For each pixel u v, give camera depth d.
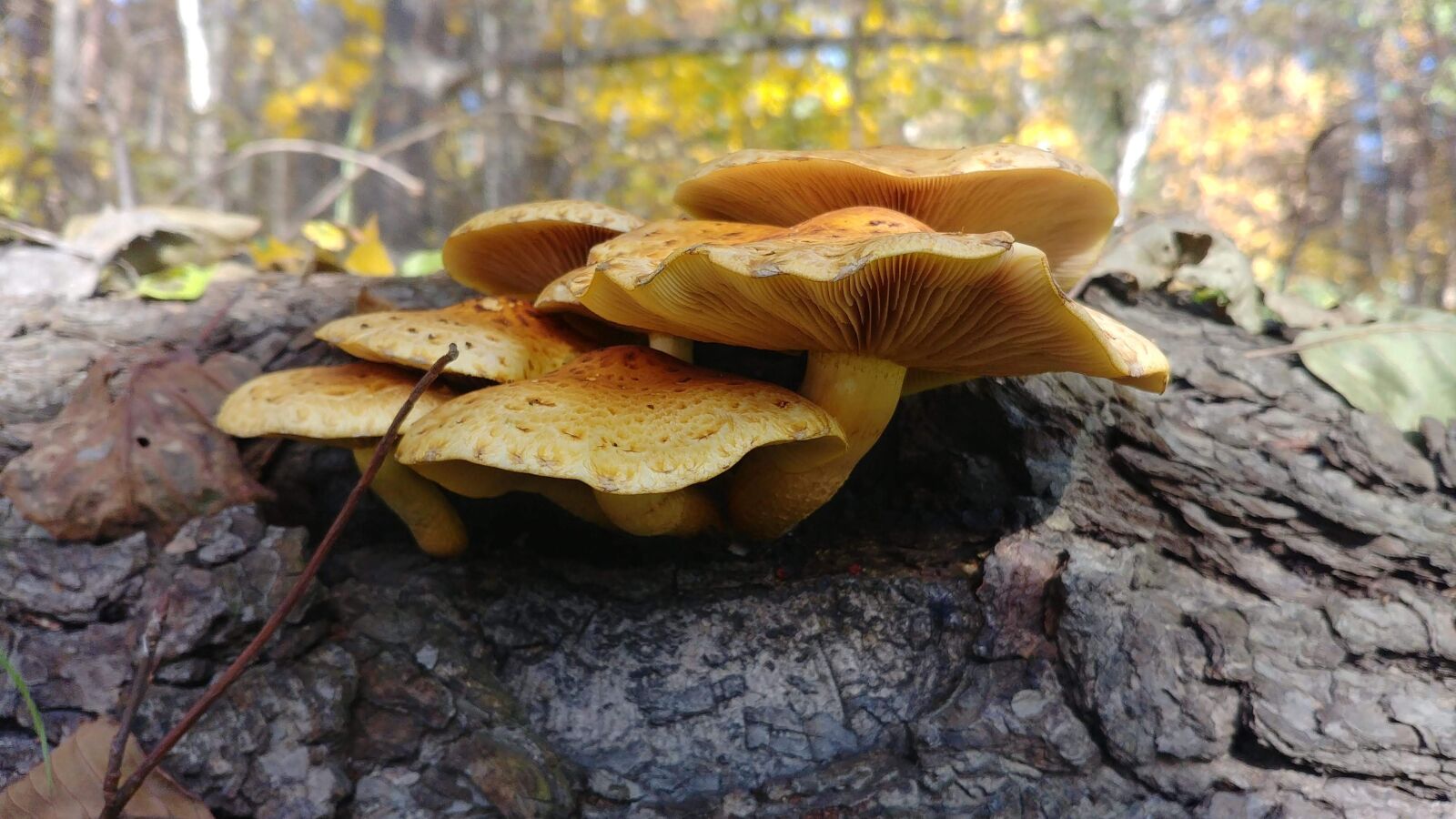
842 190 0.20
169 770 0.16
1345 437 0.21
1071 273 0.22
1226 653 0.18
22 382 0.22
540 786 0.17
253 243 0.34
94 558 0.18
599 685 0.19
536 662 0.20
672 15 1.43
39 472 0.19
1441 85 1.45
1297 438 0.21
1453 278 1.52
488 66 1.07
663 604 0.20
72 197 0.84
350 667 0.17
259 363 0.23
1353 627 0.18
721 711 0.19
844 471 0.19
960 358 0.18
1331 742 0.17
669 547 0.21
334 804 0.16
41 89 0.90
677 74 1.20
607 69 1.22
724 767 0.19
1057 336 0.15
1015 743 0.18
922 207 0.21
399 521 0.22
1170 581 0.20
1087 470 0.20
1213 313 0.24
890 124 1.33
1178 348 0.23
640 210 1.31
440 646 0.19
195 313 0.24
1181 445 0.21
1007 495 0.21
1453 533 0.19
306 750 0.16
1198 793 0.17
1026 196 0.20
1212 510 0.20
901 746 0.19
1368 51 1.49
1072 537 0.20
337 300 0.25
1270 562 0.20
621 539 0.21
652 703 0.19
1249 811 0.17
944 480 0.21
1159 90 1.34
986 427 0.21
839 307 0.15
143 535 0.18
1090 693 0.18
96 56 0.94
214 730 0.16
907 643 0.20
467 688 0.18
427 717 0.17
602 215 0.20
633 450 0.16
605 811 0.18
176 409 0.21
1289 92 1.57
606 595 0.20
